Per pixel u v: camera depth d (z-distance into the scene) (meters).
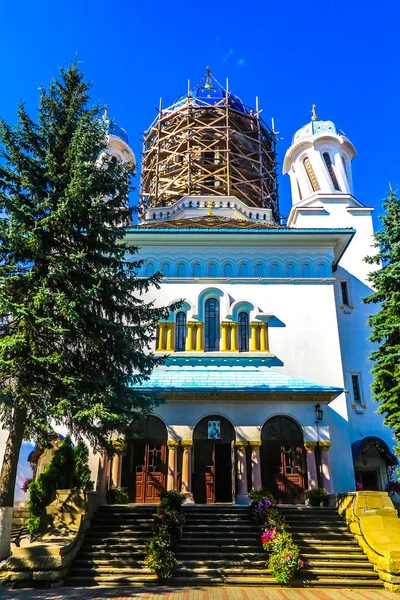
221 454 23.17
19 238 14.54
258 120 41.69
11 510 14.05
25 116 16.62
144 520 17.22
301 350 25.08
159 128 41.06
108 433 16.94
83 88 17.94
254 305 25.81
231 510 18.12
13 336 14.06
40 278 15.04
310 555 15.30
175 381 22.55
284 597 12.58
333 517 17.92
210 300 26.45
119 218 17.64
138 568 14.52
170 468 20.83
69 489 17.34
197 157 38.75
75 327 15.68
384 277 20.48
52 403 14.79
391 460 25.31
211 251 27.38
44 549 13.82
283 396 22.00
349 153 38.38
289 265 27.19
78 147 16.02
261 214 36.41
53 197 16.19
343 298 29.95
